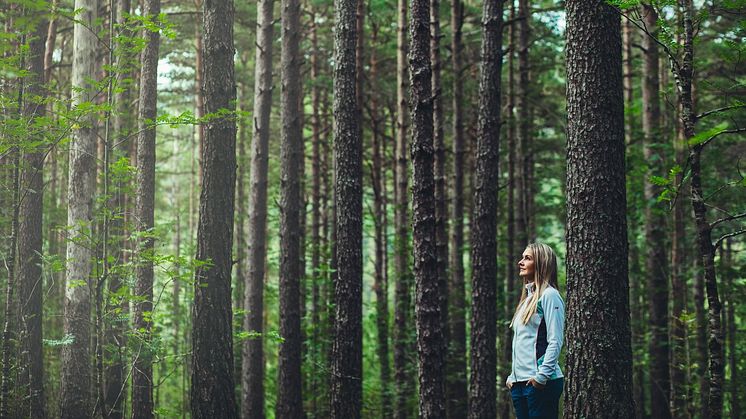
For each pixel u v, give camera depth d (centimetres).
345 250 1127
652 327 1404
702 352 1373
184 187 3619
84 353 1183
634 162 1383
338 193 1137
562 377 537
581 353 557
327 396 1816
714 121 1369
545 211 2128
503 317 1648
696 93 1371
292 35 1389
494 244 1127
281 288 1360
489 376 1109
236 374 1912
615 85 575
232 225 988
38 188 1329
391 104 2203
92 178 1188
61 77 2150
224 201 978
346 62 1130
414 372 1677
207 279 963
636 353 1551
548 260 552
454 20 1630
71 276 1174
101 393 885
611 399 544
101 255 1178
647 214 1412
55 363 1720
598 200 562
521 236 1603
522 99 1625
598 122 568
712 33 1280
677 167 580
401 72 1672
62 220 1747
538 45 1775
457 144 1630
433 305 897
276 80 2478
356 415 1118
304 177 2120
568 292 574
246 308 1540
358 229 1134
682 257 1542
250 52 2556
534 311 544
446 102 2067
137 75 1838
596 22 575
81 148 1175
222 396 955
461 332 1620
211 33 977
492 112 1123
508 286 1620
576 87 579
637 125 1521
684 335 1461
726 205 1370
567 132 586
